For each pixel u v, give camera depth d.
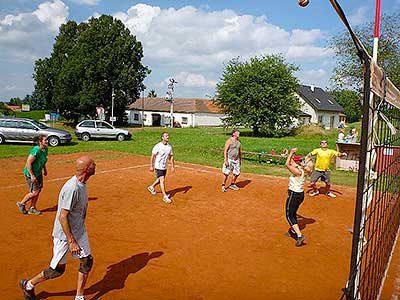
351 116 61.19
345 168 16.45
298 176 6.75
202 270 5.66
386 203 7.08
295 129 36.62
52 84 48.78
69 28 49.72
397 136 5.65
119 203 9.54
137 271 5.55
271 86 35.81
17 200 9.42
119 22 47.09
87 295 4.78
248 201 10.17
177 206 9.41
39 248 6.28
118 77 46.47
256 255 6.32
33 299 4.53
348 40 30.45
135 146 23.33
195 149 20.95
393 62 29.58
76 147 22.12
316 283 5.32
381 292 5.10
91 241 6.75
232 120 37.00
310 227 8.00
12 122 22.25
